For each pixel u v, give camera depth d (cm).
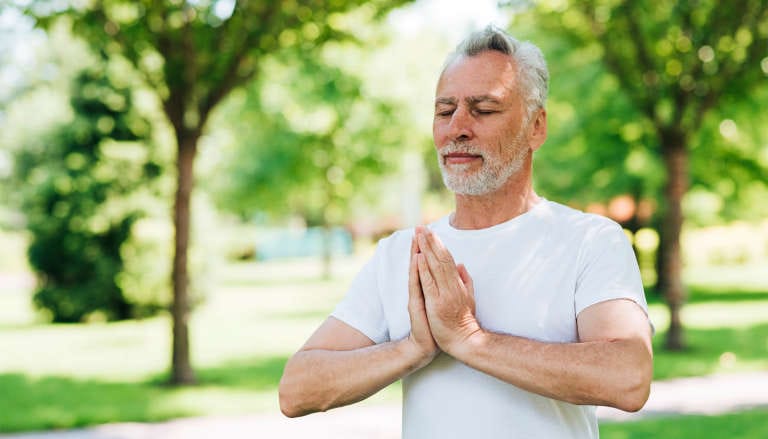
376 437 707
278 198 2744
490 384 187
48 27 862
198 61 939
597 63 1562
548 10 1085
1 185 1973
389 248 213
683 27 1095
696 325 1482
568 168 1917
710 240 3378
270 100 2295
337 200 2906
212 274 2086
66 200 1909
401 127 2461
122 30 903
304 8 899
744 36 1088
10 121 1956
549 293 190
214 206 2848
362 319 208
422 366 188
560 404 188
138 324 1855
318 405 195
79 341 1527
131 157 1931
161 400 899
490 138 193
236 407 852
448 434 189
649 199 1916
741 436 657
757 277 2700
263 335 1497
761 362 1053
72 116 1923
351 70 2261
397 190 3703
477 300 194
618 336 178
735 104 1252
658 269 2139
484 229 200
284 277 3303
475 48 198
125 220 1934
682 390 885
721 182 1872
